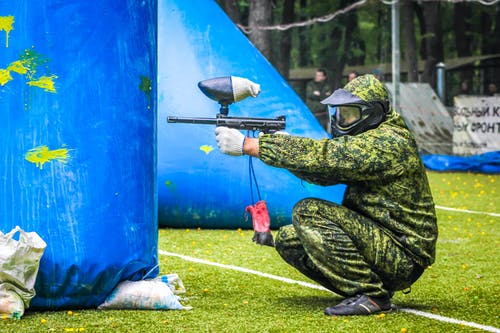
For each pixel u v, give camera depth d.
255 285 6.62
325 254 5.40
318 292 6.38
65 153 5.27
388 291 5.58
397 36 21.08
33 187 5.25
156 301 5.53
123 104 5.43
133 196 5.48
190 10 9.77
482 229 10.13
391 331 5.10
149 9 5.65
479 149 20.72
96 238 5.34
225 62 9.58
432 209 5.50
